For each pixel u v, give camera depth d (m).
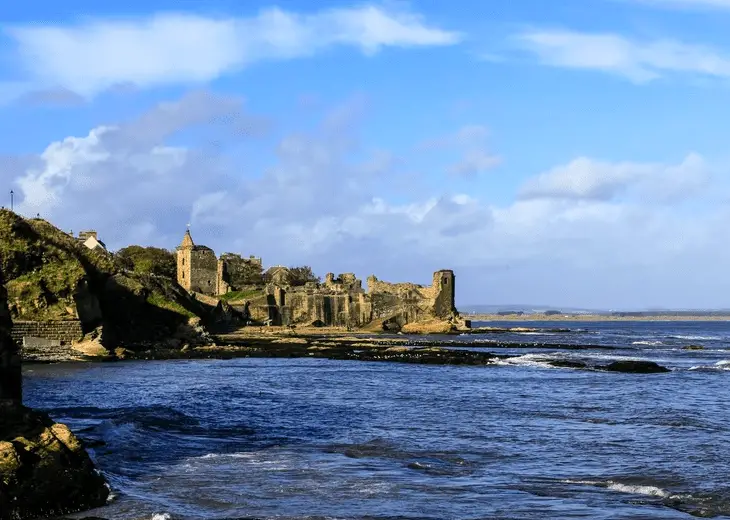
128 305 113.50
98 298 107.56
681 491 30.62
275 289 198.25
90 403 52.19
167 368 83.69
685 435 42.59
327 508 27.95
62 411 47.50
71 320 91.69
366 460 35.78
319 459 35.84
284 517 26.73
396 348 113.88
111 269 117.69
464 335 193.50
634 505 28.67
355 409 52.09
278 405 53.62
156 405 50.41
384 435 42.16
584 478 32.78
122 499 28.61
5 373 29.64
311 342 135.00
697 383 72.25
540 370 86.50
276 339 143.12
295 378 74.38
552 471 34.00
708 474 33.44
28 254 93.94
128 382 66.88
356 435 42.19
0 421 27.61
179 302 131.50
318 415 49.22
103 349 92.44
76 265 97.06
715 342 170.25
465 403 55.78
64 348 89.81
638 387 68.19
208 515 26.89
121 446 37.03
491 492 30.38
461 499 29.33
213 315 165.12
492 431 43.72
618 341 171.38
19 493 25.56
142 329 113.69
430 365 93.31
